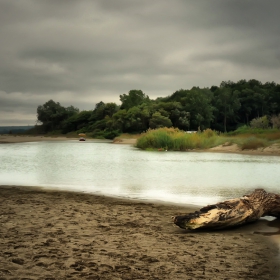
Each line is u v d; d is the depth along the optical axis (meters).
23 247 5.41
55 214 7.82
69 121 134.75
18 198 9.91
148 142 40.25
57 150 38.31
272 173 16.50
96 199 9.89
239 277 4.46
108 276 4.37
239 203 7.24
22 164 21.09
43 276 4.30
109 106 123.56
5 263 4.70
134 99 120.81
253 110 130.12
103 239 5.96
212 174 16.12
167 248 5.59
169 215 7.99
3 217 7.45
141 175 15.76
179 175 15.67
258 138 38.53
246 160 24.31
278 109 131.50
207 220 6.68
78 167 19.38
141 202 9.54
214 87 156.00
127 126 95.94
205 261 5.01
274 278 4.45
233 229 6.96
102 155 29.84
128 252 5.32
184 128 102.44
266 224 7.38
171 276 4.43
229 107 122.50
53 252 5.20
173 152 34.19
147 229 6.73
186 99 110.12
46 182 13.50
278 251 5.53
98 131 110.38
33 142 65.62
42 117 151.25
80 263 4.78
